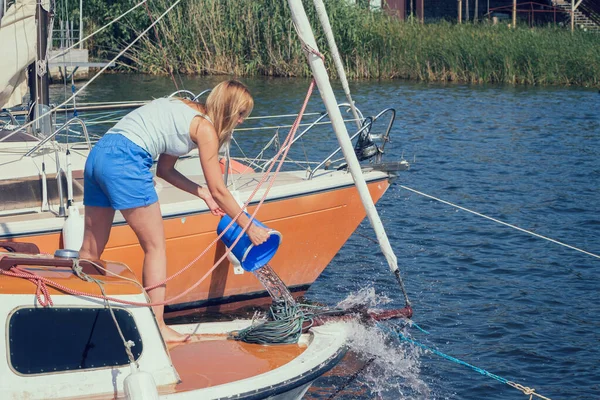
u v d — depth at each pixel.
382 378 5.92
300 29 5.39
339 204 7.45
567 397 5.79
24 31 7.31
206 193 4.97
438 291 7.90
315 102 20.61
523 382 6.01
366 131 7.64
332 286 7.96
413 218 10.52
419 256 8.98
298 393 4.51
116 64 28.02
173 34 26.78
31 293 3.93
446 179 12.80
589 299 7.75
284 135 15.50
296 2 5.34
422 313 7.30
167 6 26.66
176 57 27.00
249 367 4.43
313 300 7.55
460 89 24.47
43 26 8.01
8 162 6.70
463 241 9.56
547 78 26.09
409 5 39.50
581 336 6.87
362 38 27.08
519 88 24.95
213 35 26.72
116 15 27.64
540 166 13.77
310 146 14.57
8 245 4.86
